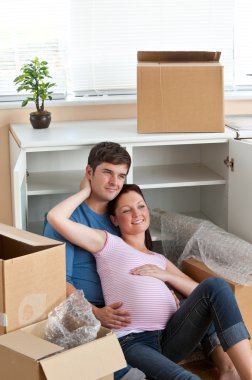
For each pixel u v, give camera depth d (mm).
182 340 2262
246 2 3332
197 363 2482
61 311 2037
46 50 3223
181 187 3359
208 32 3326
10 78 3217
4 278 1921
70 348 1914
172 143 2803
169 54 2859
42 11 3172
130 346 2221
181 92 2795
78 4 3188
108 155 2467
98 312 2279
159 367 2109
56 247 2041
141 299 2314
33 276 1989
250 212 2760
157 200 3357
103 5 3209
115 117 3279
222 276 2506
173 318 2305
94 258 2471
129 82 3326
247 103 3381
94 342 1859
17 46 3189
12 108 3172
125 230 2506
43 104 3012
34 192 2834
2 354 1834
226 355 2344
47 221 2533
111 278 2381
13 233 2150
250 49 3395
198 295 2207
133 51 3287
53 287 2051
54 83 3051
